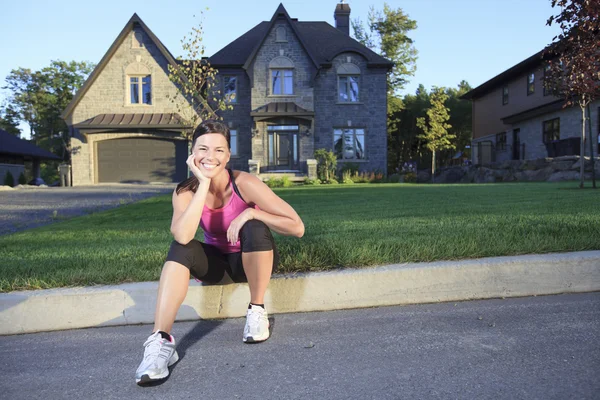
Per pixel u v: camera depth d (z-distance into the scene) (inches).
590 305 114.0
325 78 986.7
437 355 90.0
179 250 97.5
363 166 994.1
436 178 1160.2
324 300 122.3
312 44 1037.8
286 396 77.7
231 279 114.7
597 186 482.9
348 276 122.4
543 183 627.5
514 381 77.9
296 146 962.7
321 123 986.7
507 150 1087.6
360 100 991.6
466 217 223.8
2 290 120.9
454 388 76.8
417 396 74.9
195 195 96.7
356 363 88.8
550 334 96.9
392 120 1652.3
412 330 104.0
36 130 1902.1
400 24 1550.2
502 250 134.4
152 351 84.7
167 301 92.1
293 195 511.8
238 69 984.3
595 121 769.6
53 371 91.1
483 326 103.9
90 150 912.3
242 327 113.4
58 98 1870.1
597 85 399.9
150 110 923.4
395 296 123.2
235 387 82.0
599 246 136.6
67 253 177.2
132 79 930.7
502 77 1067.9
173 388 82.7
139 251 168.1
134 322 117.8
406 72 1571.1
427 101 1738.4
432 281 123.5
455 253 134.5
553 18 388.5
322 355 93.5
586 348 89.1
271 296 121.6
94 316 117.2
